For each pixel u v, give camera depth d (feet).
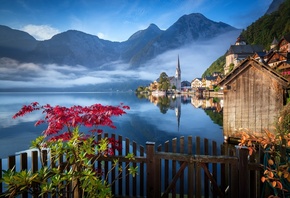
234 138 48.32
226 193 15.62
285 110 21.16
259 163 14.02
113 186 16.70
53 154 11.81
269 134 11.66
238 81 48.21
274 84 43.86
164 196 15.60
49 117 13.50
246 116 46.88
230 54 340.18
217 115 114.93
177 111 137.80
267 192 13.73
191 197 15.07
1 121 96.12
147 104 201.67
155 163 15.49
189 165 15.10
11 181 7.85
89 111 13.62
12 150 50.19
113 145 15.93
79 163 11.03
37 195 10.15
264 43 349.61
